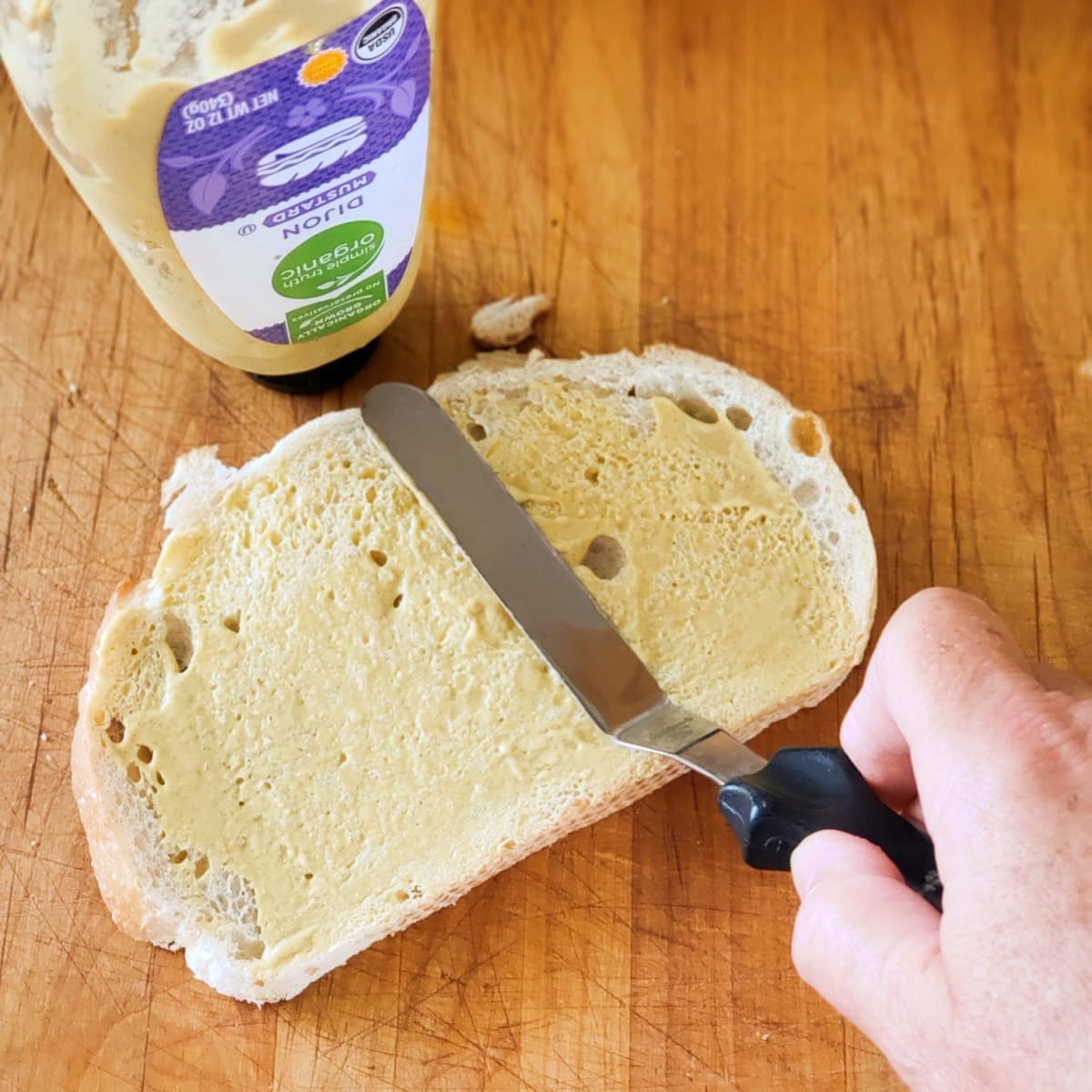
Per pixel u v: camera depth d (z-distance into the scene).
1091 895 0.33
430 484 0.42
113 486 0.45
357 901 0.41
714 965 0.42
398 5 0.37
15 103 0.48
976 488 0.46
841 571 0.44
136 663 0.42
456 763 0.42
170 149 0.37
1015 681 0.35
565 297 0.48
